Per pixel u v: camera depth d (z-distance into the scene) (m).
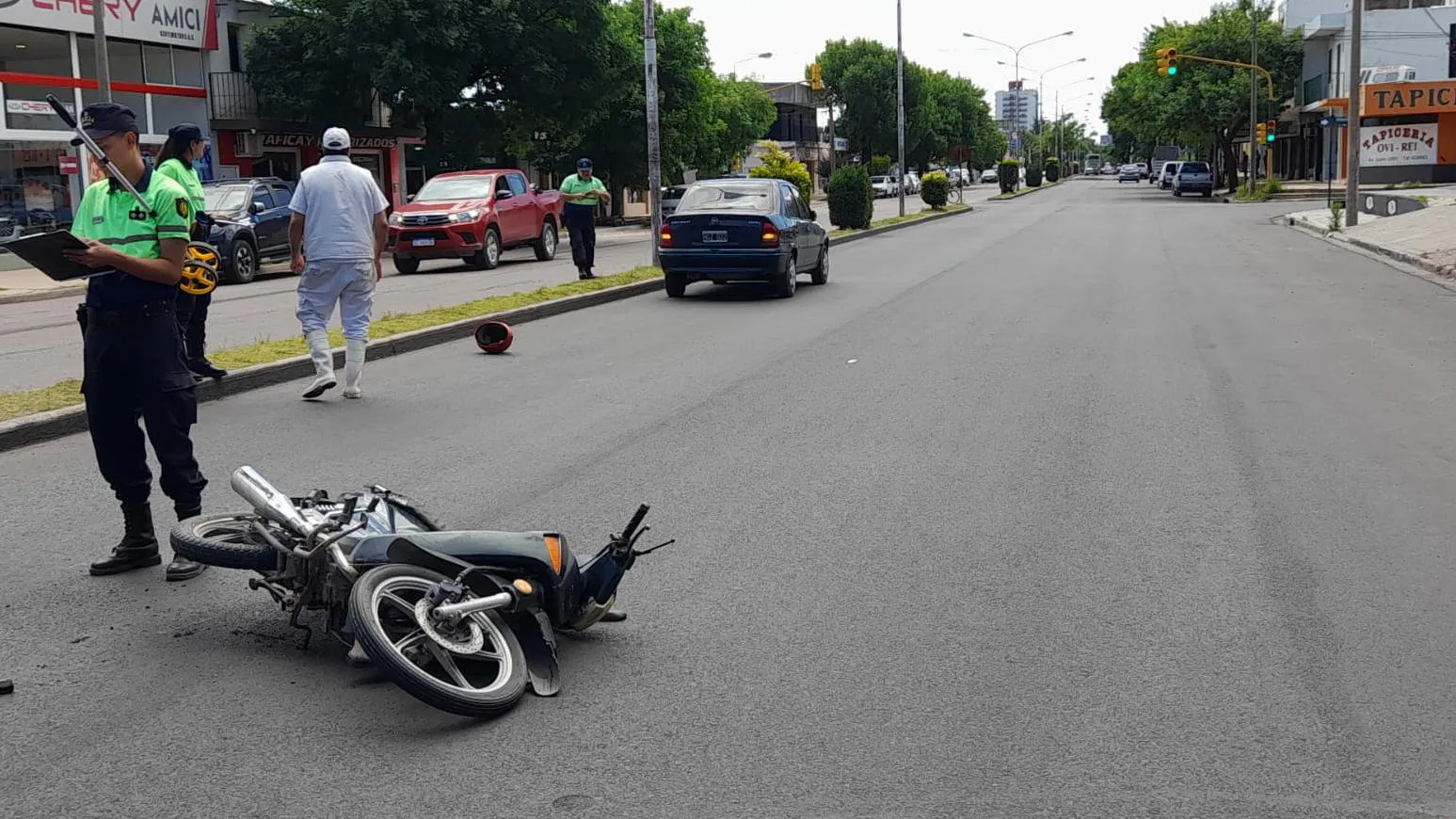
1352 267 22.30
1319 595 5.56
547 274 23.72
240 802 3.76
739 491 7.36
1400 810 3.72
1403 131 59.09
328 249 10.11
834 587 5.71
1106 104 91.31
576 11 35.31
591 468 7.92
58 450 8.52
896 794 3.82
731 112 61.53
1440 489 7.31
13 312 19.38
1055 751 4.10
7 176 26.95
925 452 8.34
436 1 32.34
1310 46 68.44
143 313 5.74
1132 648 4.98
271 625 5.24
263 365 11.07
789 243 18.09
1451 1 65.88
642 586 5.73
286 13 34.03
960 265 23.81
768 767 3.99
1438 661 4.82
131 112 5.71
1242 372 11.38
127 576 5.88
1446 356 12.15
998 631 5.17
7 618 5.31
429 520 5.55
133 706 4.44
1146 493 7.29
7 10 26.73
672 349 13.14
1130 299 17.42
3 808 3.72
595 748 4.12
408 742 4.16
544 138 48.19
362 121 35.09
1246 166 90.19
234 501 7.13
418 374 11.68
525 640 4.75
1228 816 3.69
